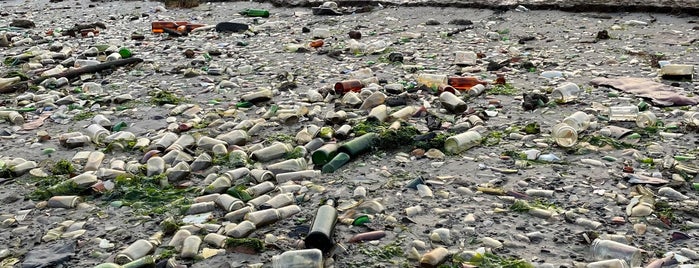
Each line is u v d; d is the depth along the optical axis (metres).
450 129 4.05
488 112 4.33
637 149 3.64
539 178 3.31
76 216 3.13
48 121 4.67
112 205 3.23
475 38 6.75
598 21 7.17
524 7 7.87
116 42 7.34
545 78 5.13
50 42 7.64
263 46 6.80
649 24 6.89
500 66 5.50
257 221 2.91
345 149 3.61
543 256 2.61
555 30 6.89
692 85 4.74
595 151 3.62
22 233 2.99
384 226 2.88
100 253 2.78
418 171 3.46
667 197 3.07
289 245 2.76
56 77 5.72
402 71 5.53
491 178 3.33
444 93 4.43
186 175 3.52
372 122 4.14
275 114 4.48
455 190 3.21
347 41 6.85
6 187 3.50
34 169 3.69
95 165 3.72
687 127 3.89
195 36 7.52
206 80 5.51
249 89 5.20
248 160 3.70
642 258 2.58
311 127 4.08
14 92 5.49
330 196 3.19
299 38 7.13
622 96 4.58
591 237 2.71
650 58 5.58
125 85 5.53
